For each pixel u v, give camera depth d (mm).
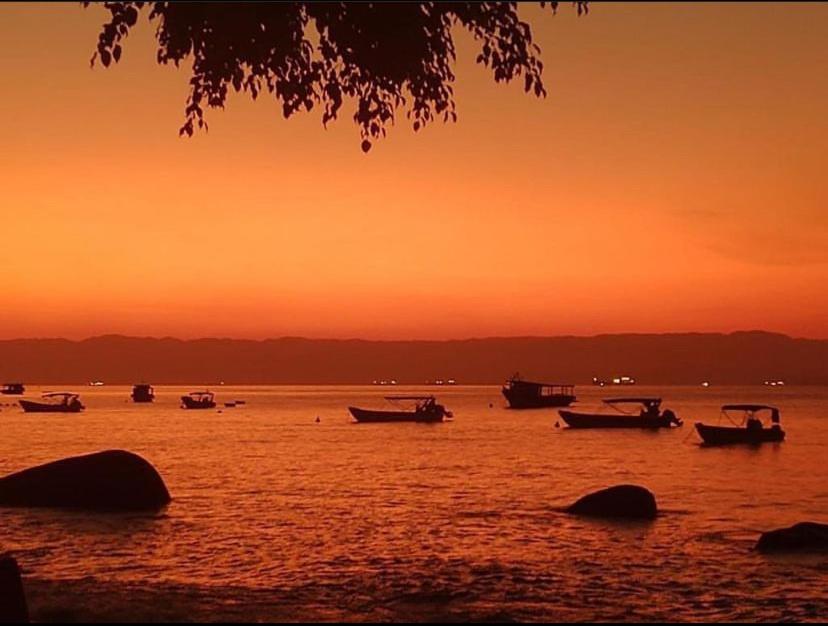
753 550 26375
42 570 22875
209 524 31328
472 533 29734
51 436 94938
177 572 22672
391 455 69125
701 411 180125
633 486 34969
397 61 12781
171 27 12195
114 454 35969
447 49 12734
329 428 113500
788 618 17906
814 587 21297
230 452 71625
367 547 26766
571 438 94000
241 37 12508
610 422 112688
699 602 19359
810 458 69812
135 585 19906
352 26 12602
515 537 28953
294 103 13289
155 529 30031
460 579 21469
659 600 19453
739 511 37219
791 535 26672
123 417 146875
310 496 40969
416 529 30562
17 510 33625
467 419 141500
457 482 48625
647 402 116438
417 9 12320
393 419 127562
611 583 21391
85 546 26641
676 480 51875
